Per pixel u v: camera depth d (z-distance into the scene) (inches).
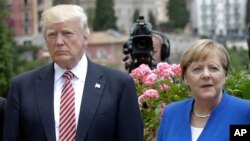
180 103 273.6
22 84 285.3
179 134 265.6
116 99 277.3
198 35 6535.4
